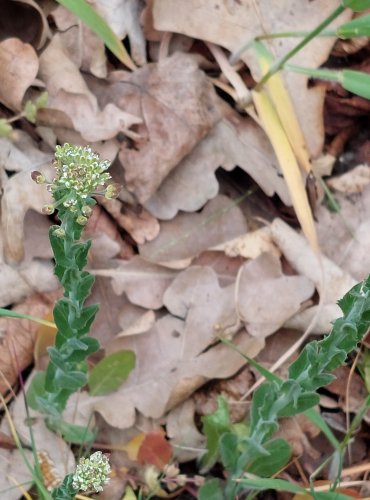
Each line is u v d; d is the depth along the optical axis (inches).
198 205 9.4
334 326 6.0
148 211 9.3
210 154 9.5
